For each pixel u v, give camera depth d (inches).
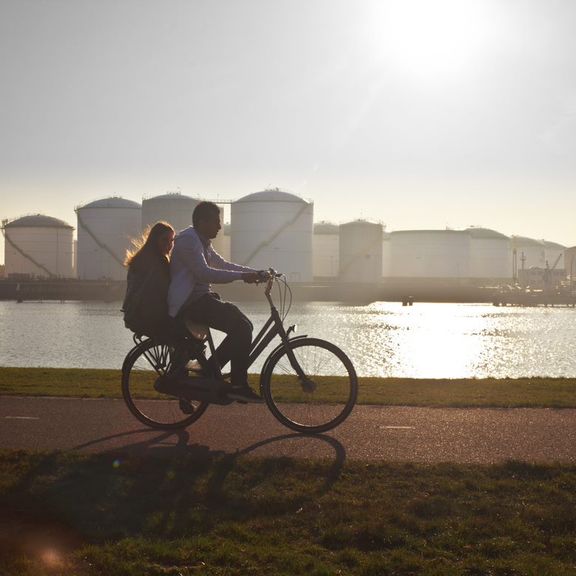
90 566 186.5
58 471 253.9
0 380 503.2
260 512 220.8
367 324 4037.9
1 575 179.6
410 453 280.1
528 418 347.6
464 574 180.9
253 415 352.8
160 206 7509.8
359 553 192.7
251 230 7731.3
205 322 306.2
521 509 219.8
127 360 319.9
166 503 226.4
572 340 3102.9
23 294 7770.7
